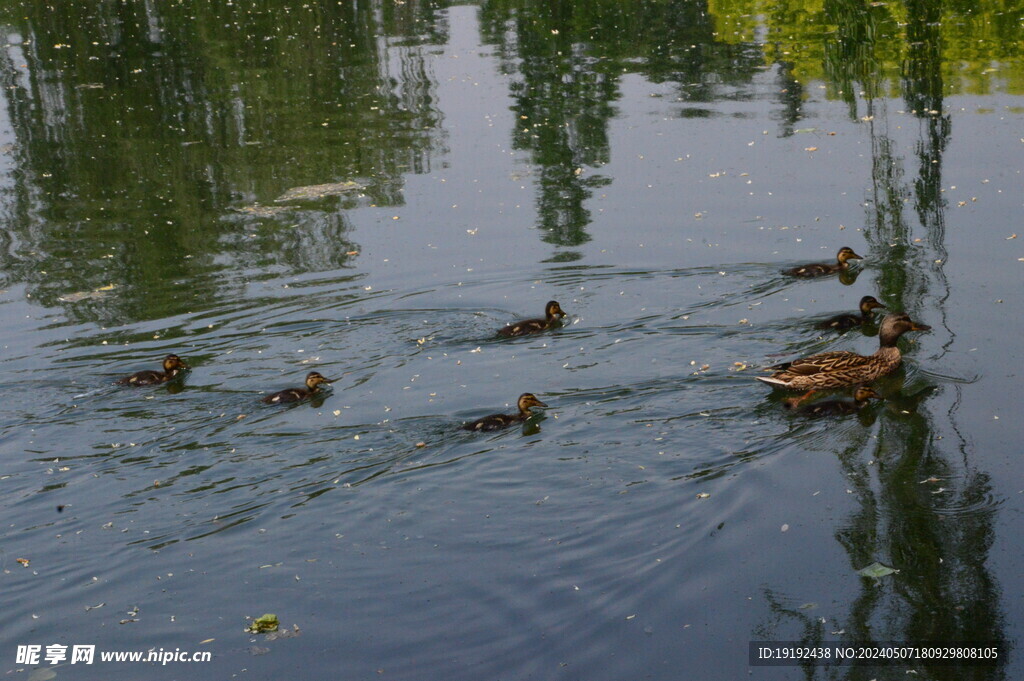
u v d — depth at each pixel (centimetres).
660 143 2166
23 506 1127
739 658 858
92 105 2589
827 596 922
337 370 1406
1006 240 1645
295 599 966
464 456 1180
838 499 1060
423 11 3359
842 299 1520
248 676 874
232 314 1582
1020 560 948
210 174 2167
